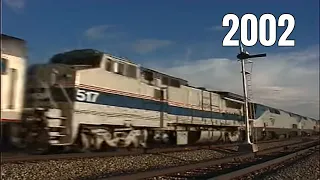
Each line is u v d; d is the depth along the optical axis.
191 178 10.62
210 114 27.94
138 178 9.49
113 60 16.80
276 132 47.81
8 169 10.43
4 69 10.98
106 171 11.59
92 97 15.23
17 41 11.46
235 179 10.80
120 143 17.12
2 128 11.11
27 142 12.05
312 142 41.62
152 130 20.08
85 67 15.20
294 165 15.64
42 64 12.83
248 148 21.94
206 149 22.23
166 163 14.69
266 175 12.08
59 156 13.08
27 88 11.99
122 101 17.22
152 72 20.33
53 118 13.17
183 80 24.48
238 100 34.84
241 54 23.44
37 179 9.59
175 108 22.62
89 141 15.28
